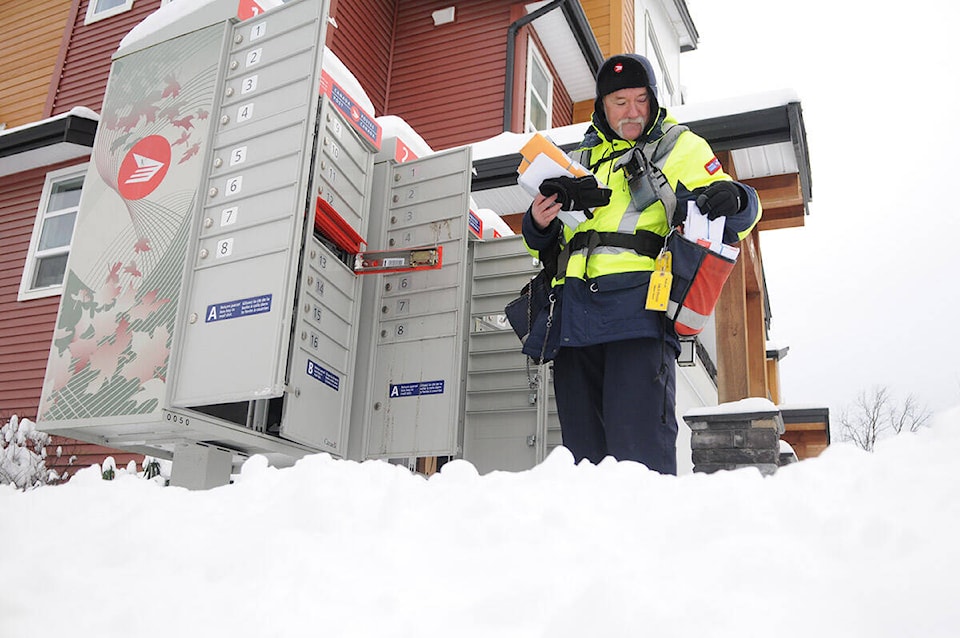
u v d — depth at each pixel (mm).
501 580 1471
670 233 2924
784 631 1190
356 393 4305
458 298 4227
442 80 10273
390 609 1386
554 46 10938
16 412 8414
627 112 3125
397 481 2123
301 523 1820
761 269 7930
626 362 2943
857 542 1447
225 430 3648
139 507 2004
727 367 6254
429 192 4477
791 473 1938
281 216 3545
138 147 4012
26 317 8766
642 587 1370
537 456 4957
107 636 1366
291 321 3795
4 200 9406
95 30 10258
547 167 2936
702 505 1721
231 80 3932
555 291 3141
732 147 6492
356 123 4391
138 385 3572
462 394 5266
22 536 1939
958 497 1537
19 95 10453
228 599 1464
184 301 3615
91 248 3928
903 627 1157
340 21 9672
